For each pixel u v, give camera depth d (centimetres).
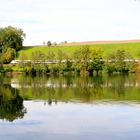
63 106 6072
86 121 4847
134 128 4409
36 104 6334
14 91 8438
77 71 16950
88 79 12356
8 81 11675
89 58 16775
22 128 4475
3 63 19488
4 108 5922
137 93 7706
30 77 14112
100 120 4891
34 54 17925
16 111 5628
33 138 4053
